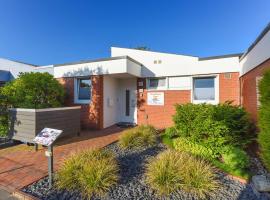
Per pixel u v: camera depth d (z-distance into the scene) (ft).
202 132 16.14
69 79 30.07
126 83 31.89
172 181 10.25
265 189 10.05
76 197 9.50
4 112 19.19
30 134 17.28
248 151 17.25
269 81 9.98
